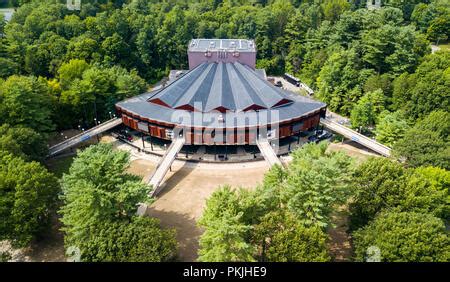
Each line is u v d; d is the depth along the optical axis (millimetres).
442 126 82125
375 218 55688
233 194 53594
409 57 118500
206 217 52438
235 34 172500
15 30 137875
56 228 68000
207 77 114250
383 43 119688
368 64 127625
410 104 103250
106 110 111812
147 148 101062
